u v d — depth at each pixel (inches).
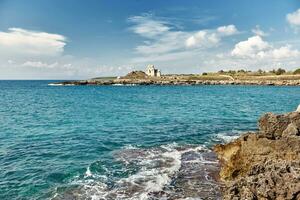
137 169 712.4
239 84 7042.3
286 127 686.5
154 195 562.3
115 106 2365.9
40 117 1668.3
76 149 914.1
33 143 994.1
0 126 1339.8
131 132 1197.1
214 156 819.4
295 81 6496.1
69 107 2271.2
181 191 581.0
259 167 470.0
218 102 2736.2
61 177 664.4
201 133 1173.1
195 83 7386.8
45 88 5949.8
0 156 833.5
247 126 1355.8
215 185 612.4
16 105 2407.7
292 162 442.0
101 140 1042.1
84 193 575.2
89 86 7032.5
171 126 1348.4
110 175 674.2
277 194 396.8
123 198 549.3
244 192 417.4
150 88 5910.4
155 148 922.1
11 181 642.2
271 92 4239.7
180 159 793.6
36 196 567.2
